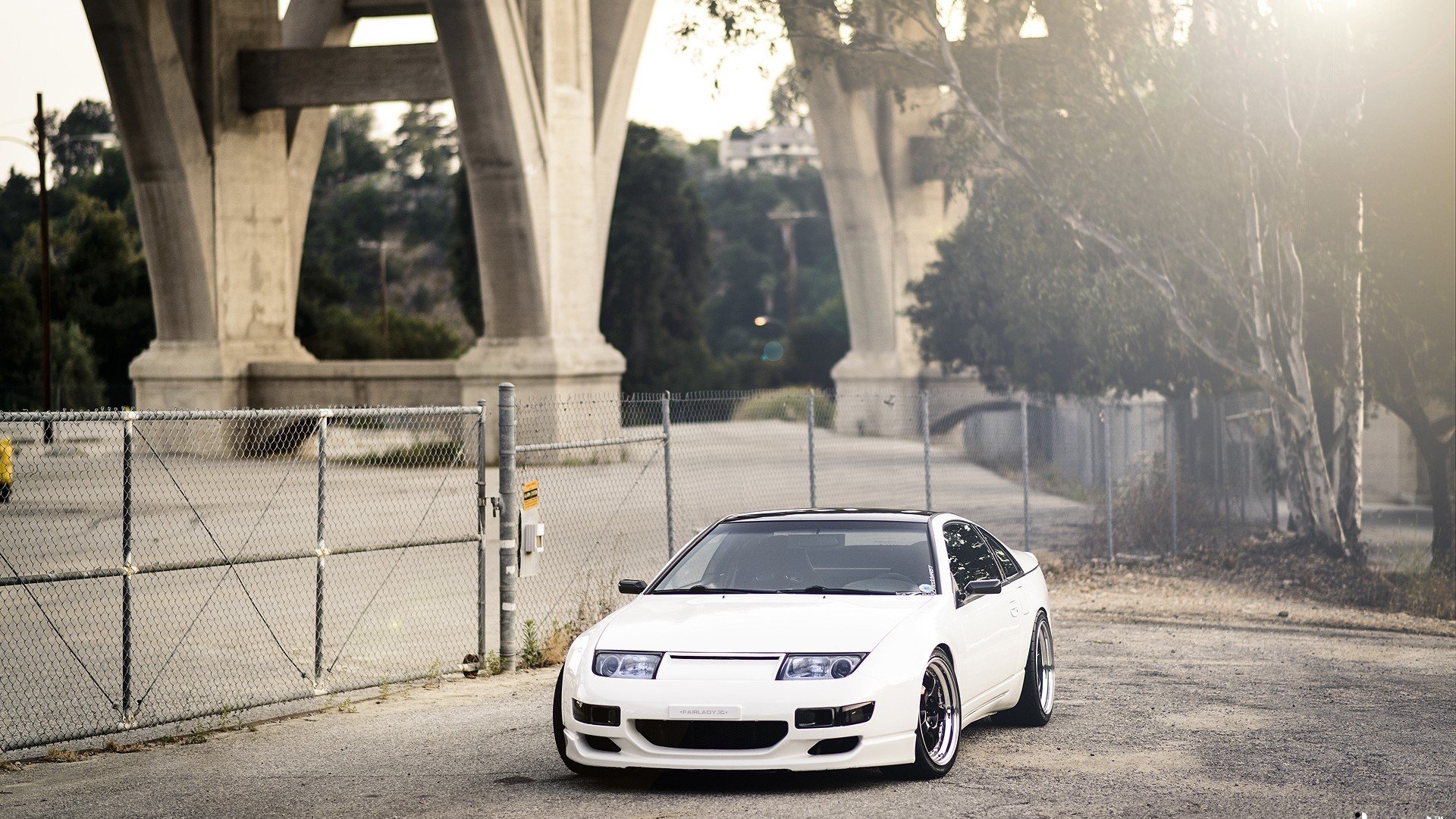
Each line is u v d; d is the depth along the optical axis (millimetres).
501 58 36219
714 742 6605
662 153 94750
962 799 6641
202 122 42812
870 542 8055
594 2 40500
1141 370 25156
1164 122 20016
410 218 162500
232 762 7832
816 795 6781
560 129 38844
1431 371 20031
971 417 42094
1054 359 28578
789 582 7871
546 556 19016
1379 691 9898
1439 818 6258
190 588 16094
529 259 38000
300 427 42531
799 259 170500
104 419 8445
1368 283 19766
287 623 13578
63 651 11898
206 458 40844
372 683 10312
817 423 66500
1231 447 25078
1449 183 18344
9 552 19109
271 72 42625
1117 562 18812
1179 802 6574
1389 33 18406
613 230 91562
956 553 8195
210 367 42281
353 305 145500
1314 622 14102
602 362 39625
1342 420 20172
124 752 8234
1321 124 19484
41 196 44250
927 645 7031
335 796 6930
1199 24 19062
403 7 47594
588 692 6773
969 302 34094
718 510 26125
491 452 38625
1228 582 17062
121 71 40781
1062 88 21031
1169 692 9883
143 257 82375
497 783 7156
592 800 6746
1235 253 20359
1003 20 21062
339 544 20672
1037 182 20547
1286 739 8117
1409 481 29250
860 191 61094
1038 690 8633
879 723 6680
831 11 21188
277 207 44594
